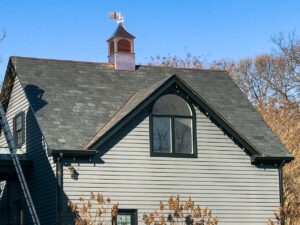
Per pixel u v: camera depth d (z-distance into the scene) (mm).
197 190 24516
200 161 24781
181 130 24781
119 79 27406
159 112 24531
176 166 24375
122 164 23609
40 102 24641
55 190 22891
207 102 25969
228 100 28109
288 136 37906
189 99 25000
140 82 27578
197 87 28328
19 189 26609
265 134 26812
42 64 26812
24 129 26391
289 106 43938
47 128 23453
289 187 34094
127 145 23812
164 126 24547
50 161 23594
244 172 25406
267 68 55562
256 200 25391
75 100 25344
